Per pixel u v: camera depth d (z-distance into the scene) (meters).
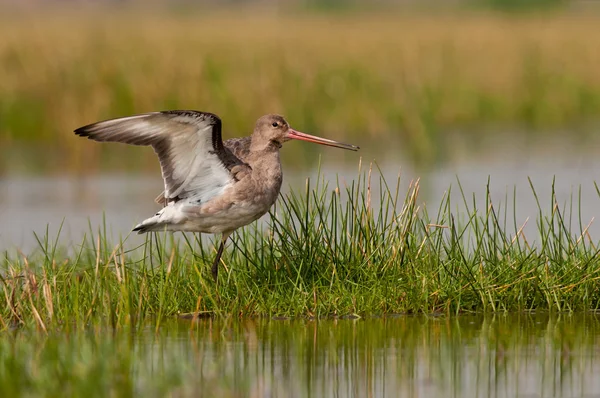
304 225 13.41
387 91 29.84
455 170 21.86
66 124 24.33
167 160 11.96
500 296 12.14
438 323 11.57
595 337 10.97
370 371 9.84
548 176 21.03
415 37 45.97
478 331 11.22
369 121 26.88
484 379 9.58
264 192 12.33
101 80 27.42
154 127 11.72
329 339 10.95
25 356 9.93
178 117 11.58
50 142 25.11
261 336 11.07
